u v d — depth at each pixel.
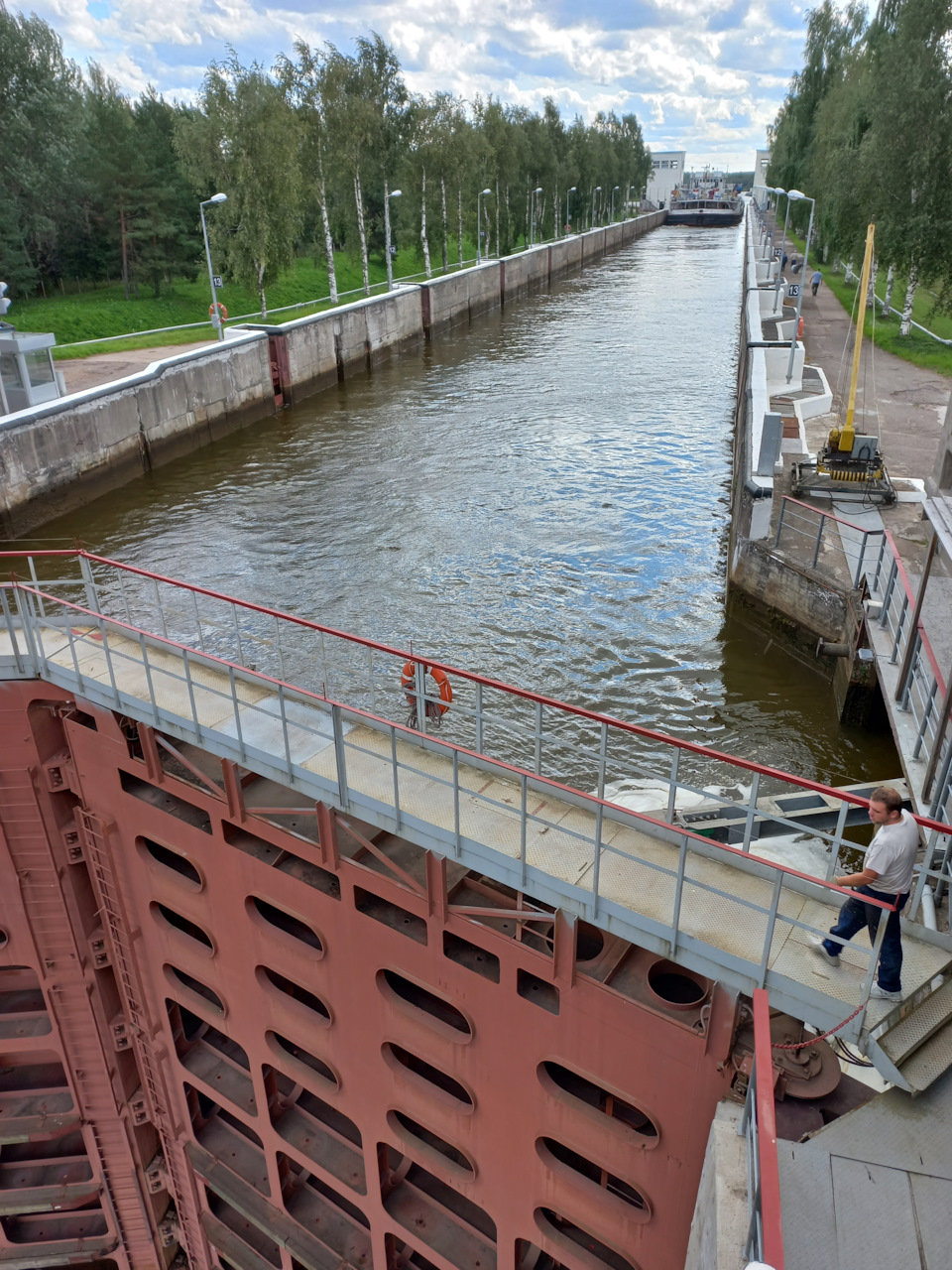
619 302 91.75
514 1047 12.85
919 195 49.94
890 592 19.23
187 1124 20.38
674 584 28.77
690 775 19.61
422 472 40.91
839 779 19.31
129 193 69.25
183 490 40.22
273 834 14.24
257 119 61.25
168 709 14.02
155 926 17.78
